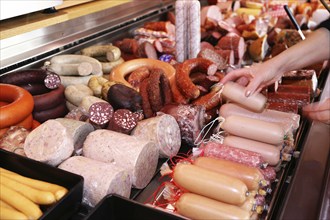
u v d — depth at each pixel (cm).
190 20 214
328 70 237
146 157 128
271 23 298
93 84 179
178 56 223
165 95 169
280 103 169
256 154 123
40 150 121
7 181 106
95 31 234
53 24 190
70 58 197
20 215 94
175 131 146
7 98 153
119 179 116
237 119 136
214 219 101
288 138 139
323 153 132
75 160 122
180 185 111
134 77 187
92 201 114
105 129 142
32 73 166
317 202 108
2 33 166
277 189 126
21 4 161
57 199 100
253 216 108
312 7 357
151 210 99
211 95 170
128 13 270
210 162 116
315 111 146
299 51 156
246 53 265
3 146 129
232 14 317
